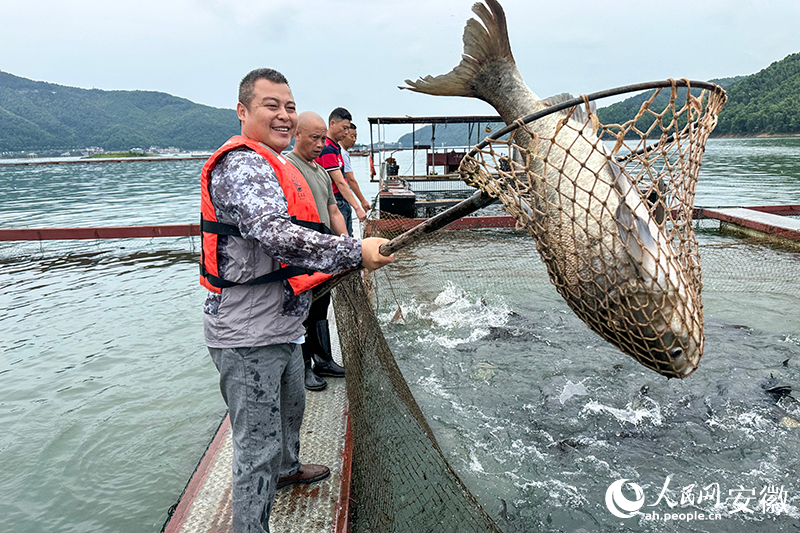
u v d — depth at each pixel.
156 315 6.17
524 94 2.72
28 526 2.77
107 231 10.67
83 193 24.73
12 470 3.26
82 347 5.21
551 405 3.77
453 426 3.53
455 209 1.92
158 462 3.33
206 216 1.83
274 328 1.88
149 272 8.48
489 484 2.91
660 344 2.02
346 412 3.33
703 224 12.25
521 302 6.11
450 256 7.57
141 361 4.85
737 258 7.67
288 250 1.63
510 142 1.92
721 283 6.57
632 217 1.97
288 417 2.38
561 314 5.70
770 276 6.77
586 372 4.29
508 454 3.21
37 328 5.79
